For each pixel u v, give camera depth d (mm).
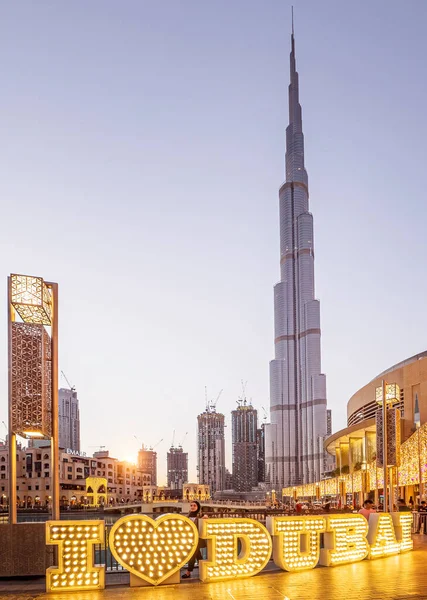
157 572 14633
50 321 17953
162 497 184000
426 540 26250
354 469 96438
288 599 12711
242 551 16094
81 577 14078
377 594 13203
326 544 18281
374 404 87875
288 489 164000
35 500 182625
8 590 14211
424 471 63906
